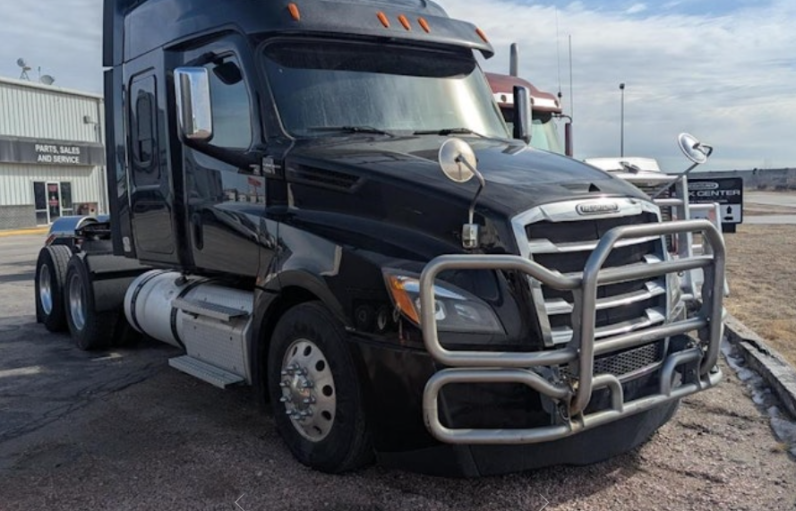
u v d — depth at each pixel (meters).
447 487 4.02
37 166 34.25
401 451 3.72
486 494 3.93
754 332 7.16
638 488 3.99
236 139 5.05
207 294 5.64
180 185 5.71
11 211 32.97
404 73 5.20
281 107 4.75
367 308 3.77
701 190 11.15
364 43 5.12
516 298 3.56
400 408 3.65
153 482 4.19
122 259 7.59
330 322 4.02
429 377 3.52
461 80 5.45
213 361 5.27
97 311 7.39
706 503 3.81
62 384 6.31
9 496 4.04
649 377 3.94
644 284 4.05
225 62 5.11
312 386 4.16
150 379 6.43
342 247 3.97
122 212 6.66
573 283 3.42
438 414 3.49
